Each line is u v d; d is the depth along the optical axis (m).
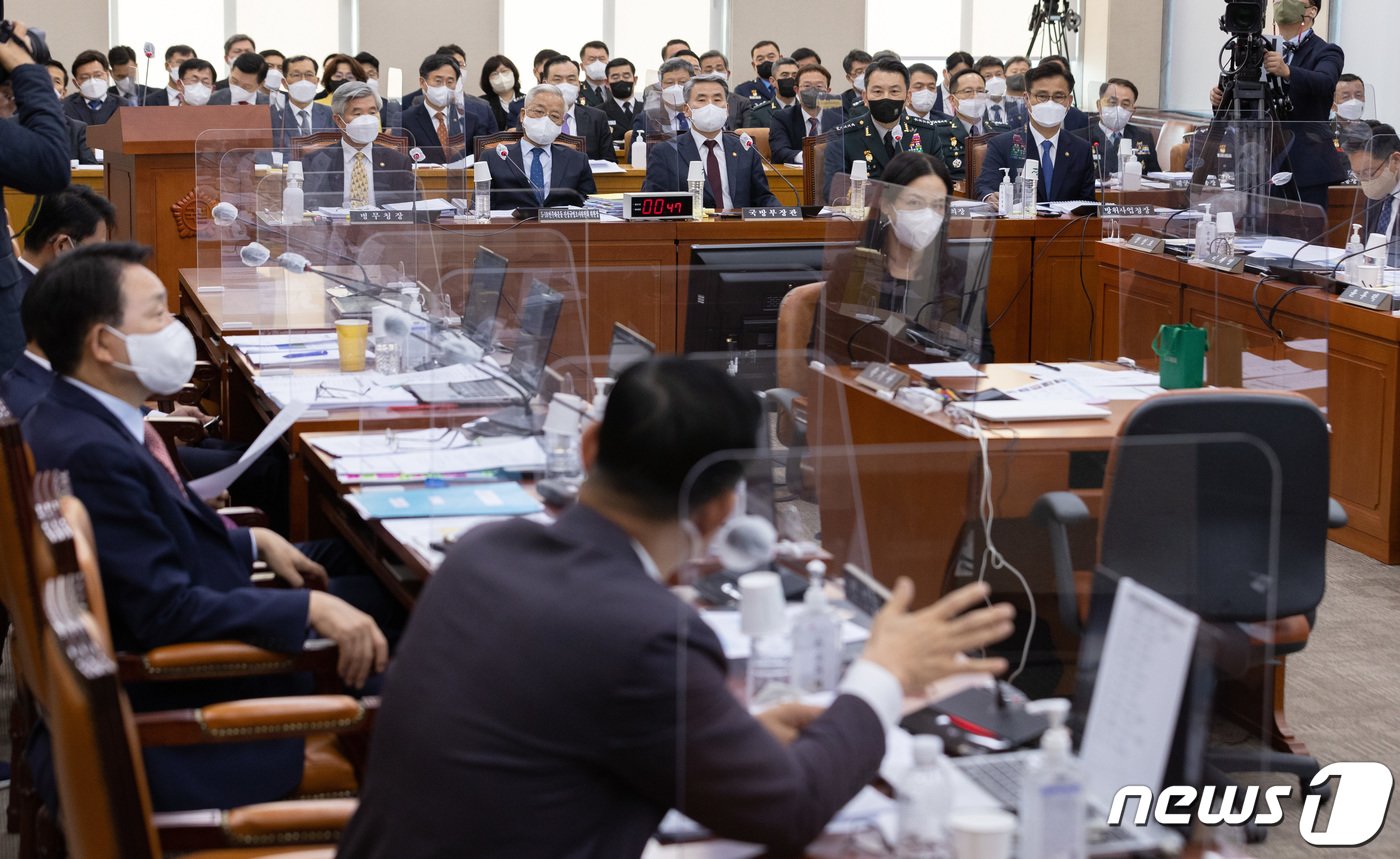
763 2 14.03
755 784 1.34
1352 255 5.15
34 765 2.17
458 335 3.62
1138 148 6.90
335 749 2.28
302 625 2.26
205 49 13.14
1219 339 4.94
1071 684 1.62
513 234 3.94
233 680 2.38
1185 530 1.63
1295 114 7.08
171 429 3.96
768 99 11.41
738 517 1.48
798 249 3.87
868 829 1.41
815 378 3.28
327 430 3.29
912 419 3.23
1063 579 1.73
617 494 1.45
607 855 1.39
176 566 2.28
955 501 1.96
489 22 13.70
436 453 2.93
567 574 1.42
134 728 1.68
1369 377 4.79
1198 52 12.97
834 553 1.68
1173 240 5.41
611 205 6.78
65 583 1.73
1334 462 5.00
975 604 1.58
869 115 7.94
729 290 3.76
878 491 1.80
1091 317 6.66
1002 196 6.89
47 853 2.23
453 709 1.41
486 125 9.70
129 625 2.23
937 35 14.41
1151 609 1.54
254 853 1.88
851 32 14.24
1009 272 6.60
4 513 1.82
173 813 1.94
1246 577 1.60
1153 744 1.45
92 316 2.42
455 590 1.49
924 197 3.44
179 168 6.23
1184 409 2.64
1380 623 4.21
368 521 2.64
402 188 5.31
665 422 1.42
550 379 2.90
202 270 5.65
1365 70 10.95
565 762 1.38
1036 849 1.38
